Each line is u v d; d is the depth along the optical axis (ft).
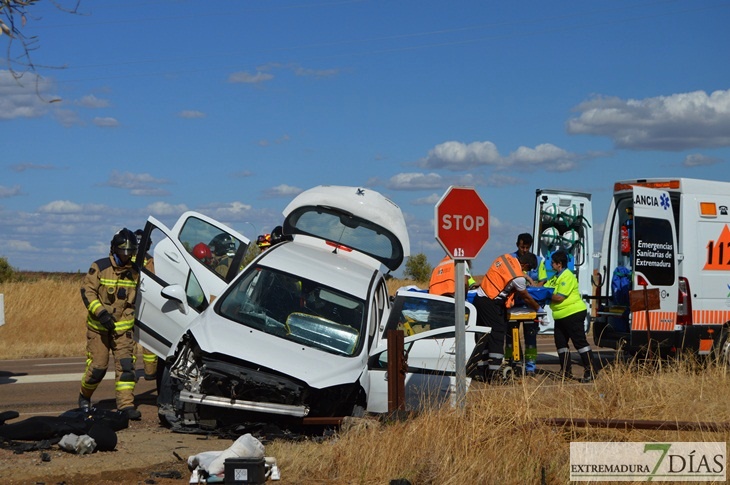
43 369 48.29
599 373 30.09
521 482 20.54
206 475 21.29
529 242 43.37
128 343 30.40
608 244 45.32
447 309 33.12
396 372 26.27
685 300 41.96
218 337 27.71
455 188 25.17
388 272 35.22
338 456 22.75
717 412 26.71
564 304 40.75
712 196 43.57
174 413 28.58
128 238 30.09
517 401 24.99
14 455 23.53
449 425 22.82
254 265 31.32
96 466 22.57
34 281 83.87
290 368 26.61
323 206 35.29
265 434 26.91
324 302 30.09
